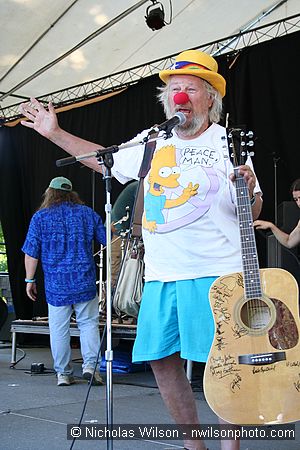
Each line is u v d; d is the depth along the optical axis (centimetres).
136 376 539
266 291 221
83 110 823
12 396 429
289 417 212
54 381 502
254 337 217
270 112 650
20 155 898
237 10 633
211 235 233
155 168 243
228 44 691
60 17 655
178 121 233
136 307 465
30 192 890
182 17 645
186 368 518
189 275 231
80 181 833
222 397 213
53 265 482
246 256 224
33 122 266
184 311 230
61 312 479
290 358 215
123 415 366
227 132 239
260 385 214
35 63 748
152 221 239
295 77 632
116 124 789
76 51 718
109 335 241
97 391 456
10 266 873
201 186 234
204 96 240
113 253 498
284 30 660
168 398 244
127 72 774
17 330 585
